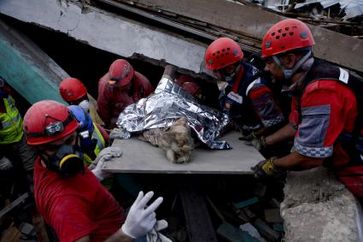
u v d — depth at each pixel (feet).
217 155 9.84
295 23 6.36
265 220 11.03
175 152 9.18
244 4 12.87
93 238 6.25
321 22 12.96
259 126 10.26
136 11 12.68
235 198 11.55
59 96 13.60
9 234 12.41
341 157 6.37
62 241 5.52
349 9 13.76
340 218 6.66
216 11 12.31
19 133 13.08
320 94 5.90
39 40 16.76
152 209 5.88
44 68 14.02
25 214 13.06
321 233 6.70
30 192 13.37
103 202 6.39
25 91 14.05
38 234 12.14
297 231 7.00
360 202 6.86
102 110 13.10
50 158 5.78
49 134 5.63
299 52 6.20
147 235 6.68
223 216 11.01
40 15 13.21
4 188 13.94
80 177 6.04
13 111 12.98
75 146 6.09
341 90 5.85
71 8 12.98
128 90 12.98
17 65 13.80
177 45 12.73
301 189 7.39
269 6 16.29
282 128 9.44
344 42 11.66
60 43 17.57
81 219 5.65
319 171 7.33
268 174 7.20
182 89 11.72
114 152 9.27
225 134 11.11
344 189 6.88
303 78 6.26
